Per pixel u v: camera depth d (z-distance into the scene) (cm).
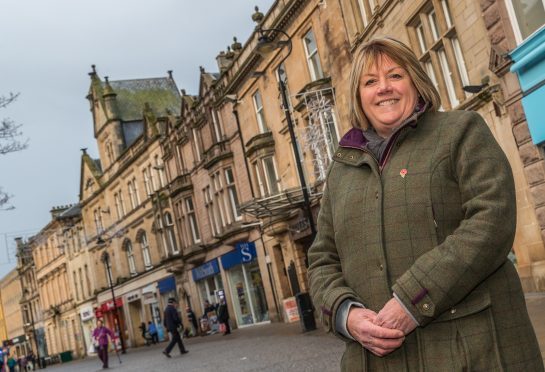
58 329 6588
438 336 190
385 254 201
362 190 214
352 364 209
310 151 2216
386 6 1564
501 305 189
